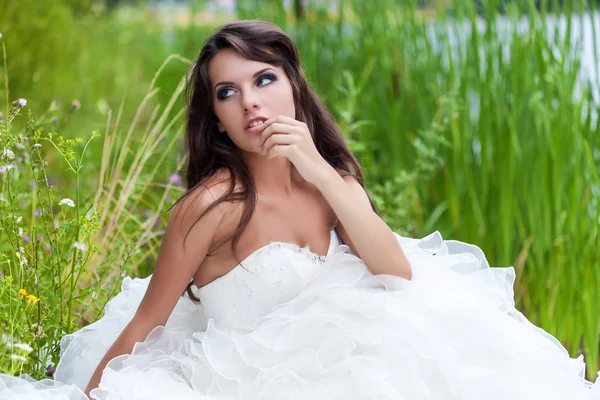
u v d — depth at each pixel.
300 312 2.41
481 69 4.61
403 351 2.28
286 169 2.60
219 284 2.53
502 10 4.95
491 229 4.30
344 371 2.26
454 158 4.49
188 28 7.46
